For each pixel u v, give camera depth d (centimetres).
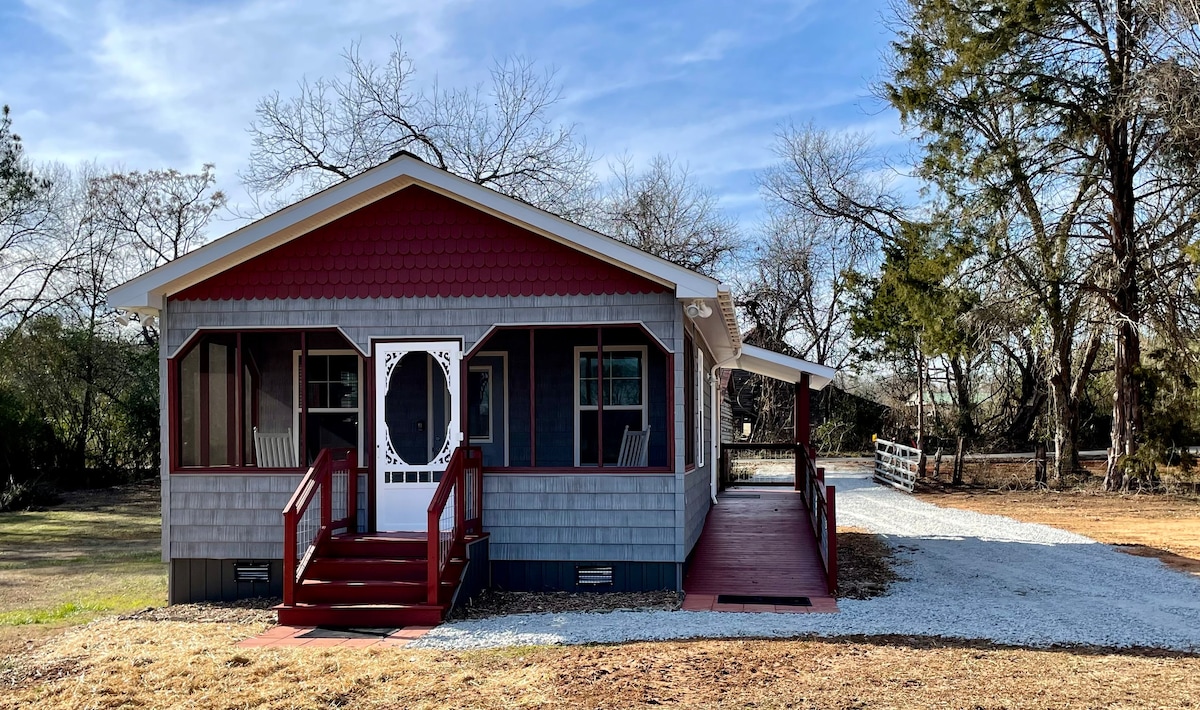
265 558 1208
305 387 1227
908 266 3020
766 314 4869
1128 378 2789
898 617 1037
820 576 1277
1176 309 2641
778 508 1783
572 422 1459
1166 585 1269
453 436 1209
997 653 863
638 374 1469
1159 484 2827
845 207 4162
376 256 1223
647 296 1186
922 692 739
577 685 762
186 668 843
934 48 2906
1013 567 1433
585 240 1162
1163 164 2645
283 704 737
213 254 1184
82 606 1234
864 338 3931
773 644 900
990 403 4325
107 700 758
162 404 1231
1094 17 2723
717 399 2177
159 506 2933
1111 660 840
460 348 1210
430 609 1025
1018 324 2750
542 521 1202
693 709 701
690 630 966
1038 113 2705
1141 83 2466
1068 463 3036
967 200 2825
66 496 3219
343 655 884
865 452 4534
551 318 1198
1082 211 2772
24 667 866
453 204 1220
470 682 783
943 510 2361
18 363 3294
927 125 2872
